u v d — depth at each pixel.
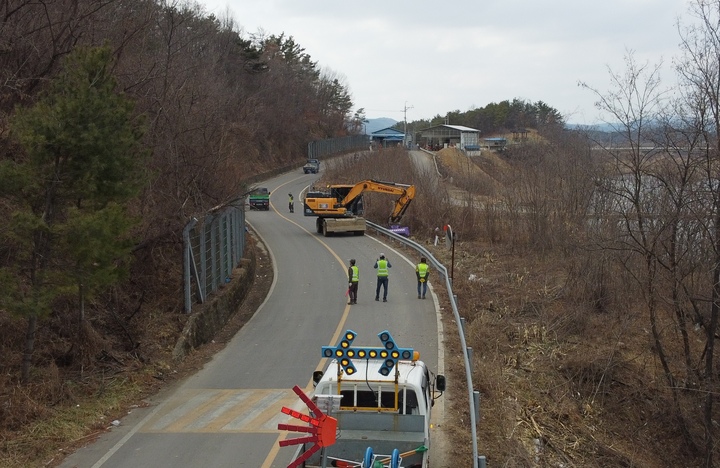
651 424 21.05
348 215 42.62
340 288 27.22
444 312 23.09
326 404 8.38
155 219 20.33
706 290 23.27
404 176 54.25
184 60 29.97
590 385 21.45
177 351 17.62
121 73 22.14
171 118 23.52
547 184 38.16
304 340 19.94
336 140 123.06
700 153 20.59
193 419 13.58
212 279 22.56
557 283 29.25
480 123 182.62
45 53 20.25
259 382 16.05
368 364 10.81
